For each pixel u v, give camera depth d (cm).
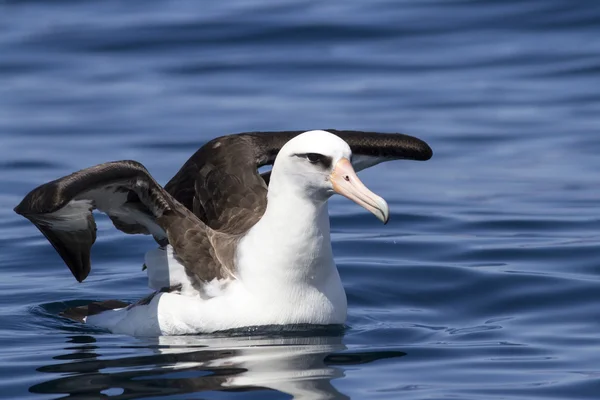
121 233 1658
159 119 2338
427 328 1209
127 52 2784
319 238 1145
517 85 2542
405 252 1534
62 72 2684
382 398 954
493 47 2753
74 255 1221
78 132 2270
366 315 1269
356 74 2630
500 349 1115
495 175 2006
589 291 1329
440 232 1650
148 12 3027
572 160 2080
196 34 2859
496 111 2378
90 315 1262
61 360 1085
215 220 1252
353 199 1095
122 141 2200
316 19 2922
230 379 1011
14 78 2650
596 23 2838
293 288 1150
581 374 1023
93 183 1103
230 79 2609
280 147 1313
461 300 1332
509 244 1559
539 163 2067
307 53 2745
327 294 1170
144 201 1182
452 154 2144
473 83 2556
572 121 2312
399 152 1339
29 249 1588
